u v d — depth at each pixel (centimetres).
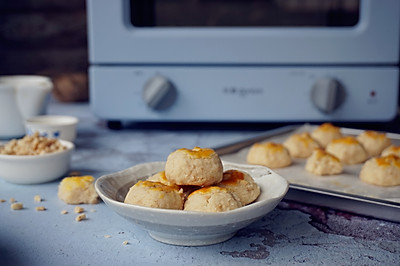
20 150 72
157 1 94
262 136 89
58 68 144
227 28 92
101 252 50
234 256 49
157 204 48
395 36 90
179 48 92
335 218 58
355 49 91
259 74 92
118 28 91
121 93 94
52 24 143
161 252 50
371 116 93
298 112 93
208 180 50
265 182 58
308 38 90
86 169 77
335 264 47
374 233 54
